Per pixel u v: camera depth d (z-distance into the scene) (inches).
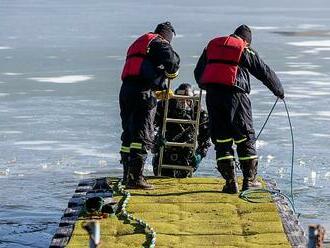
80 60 1540.4
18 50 1721.2
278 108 1027.9
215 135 430.9
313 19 2950.3
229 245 344.2
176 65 435.8
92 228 263.0
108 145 823.1
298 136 863.1
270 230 365.7
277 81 425.4
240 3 4220.0
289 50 1754.4
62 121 944.3
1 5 3742.6
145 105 437.1
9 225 561.9
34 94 1139.9
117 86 1213.1
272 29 2397.9
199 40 1979.6
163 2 4234.7
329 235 529.3
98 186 454.3
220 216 388.5
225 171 430.0
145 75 434.6
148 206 405.7
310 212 595.5
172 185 453.1
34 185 672.4
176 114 494.6
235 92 423.5
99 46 1818.4
